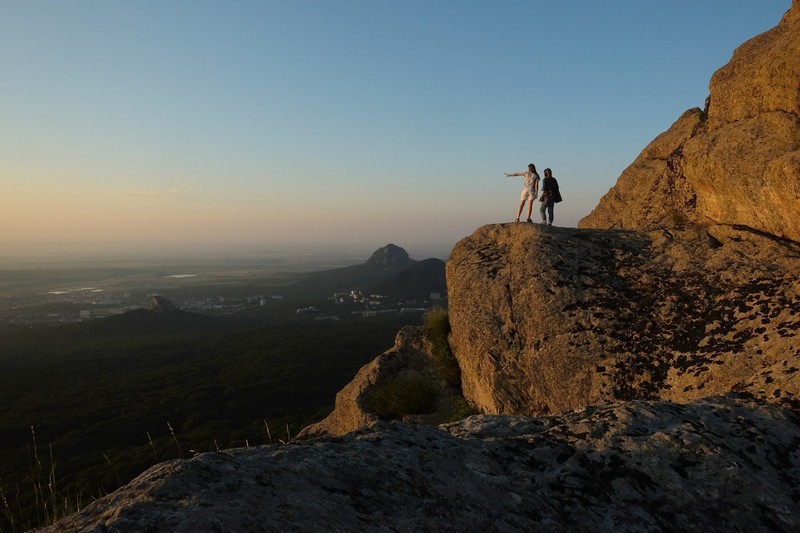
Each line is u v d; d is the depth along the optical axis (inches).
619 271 525.3
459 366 620.4
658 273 504.4
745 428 213.8
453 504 125.4
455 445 164.7
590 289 505.7
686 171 618.2
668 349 406.9
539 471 164.6
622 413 214.1
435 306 734.5
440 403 603.2
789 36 554.3
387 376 657.6
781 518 158.9
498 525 122.5
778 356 330.0
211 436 2476.6
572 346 451.8
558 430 198.8
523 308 519.5
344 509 110.7
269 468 119.3
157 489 99.7
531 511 134.8
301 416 3122.5
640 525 142.7
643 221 701.9
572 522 137.9
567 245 575.5
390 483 127.0
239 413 3799.2
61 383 5413.4
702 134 613.9
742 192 520.7
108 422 3464.6
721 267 474.6
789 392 253.6
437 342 667.4
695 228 569.9
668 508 154.1
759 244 485.1
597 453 179.9
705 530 147.3
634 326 447.5
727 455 184.1
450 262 662.5
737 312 404.8
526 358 484.4
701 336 401.4
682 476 171.6
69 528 92.6
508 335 510.6
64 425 3405.5
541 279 529.0
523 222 658.2
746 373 336.2
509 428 209.2
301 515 101.7
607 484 161.6
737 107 605.6
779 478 181.8
